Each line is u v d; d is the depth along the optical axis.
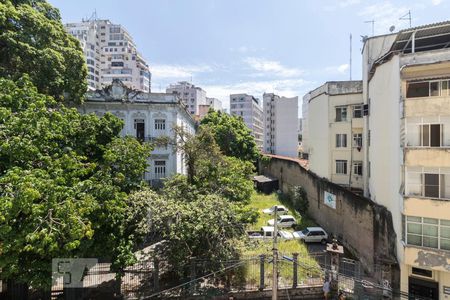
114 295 11.75
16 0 14.05
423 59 12.10
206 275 11.77
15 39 12.62
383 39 17.69
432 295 11.97
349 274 14.72
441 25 12.05
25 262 7.90
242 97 74.00
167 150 21.67
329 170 21.69
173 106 21.66
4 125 8.65
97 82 68.88
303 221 22.84
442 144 11.47
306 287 12.90
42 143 9.24
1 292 11.16
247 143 35.84
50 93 14.84
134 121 21.42
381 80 15.05
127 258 10.55
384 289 12.39
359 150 20.20
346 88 20.91
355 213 16.73
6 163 8.54
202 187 16.45
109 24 72.00
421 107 11.88
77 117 11.85
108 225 10.39
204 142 18.20
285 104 56.06
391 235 13.44
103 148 11.92
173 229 11.38
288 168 31.89
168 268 12.48
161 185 21.03
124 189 12.08
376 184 15.80
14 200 6.81
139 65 73.12
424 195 11.76
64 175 9.35
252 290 12.48
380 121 15.21
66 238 7.73
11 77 12.66
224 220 12.23
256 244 13.90
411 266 12.42
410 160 12.02
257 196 31.41
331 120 21.59
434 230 11.41
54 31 14.64
